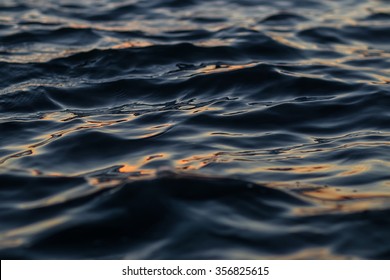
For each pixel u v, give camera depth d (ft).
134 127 26.63
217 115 27.78
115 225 19.03
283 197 20.59
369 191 21.20
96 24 41.19
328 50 36.32
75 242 18.53
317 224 19.16
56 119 27.86
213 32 38.91
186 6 45.09
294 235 18.63
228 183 20.89
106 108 29.32
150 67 33.60
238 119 27.37
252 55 35.17
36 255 18.11
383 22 40.86
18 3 45.47
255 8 44.37
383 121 27.22
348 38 38.40
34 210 20.18
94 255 18.01
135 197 19.98
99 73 32.96
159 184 20.44
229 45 36.14
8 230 19.26
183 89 30.91
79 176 22.29
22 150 24.75
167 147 24.64
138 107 29.19
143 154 24.06
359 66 33.86
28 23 40.86
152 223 19.01
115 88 31.24
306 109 28.35
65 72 33.06
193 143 25.02
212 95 30.37
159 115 27.91
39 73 32.89
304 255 17.83
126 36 38.50
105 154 24.22
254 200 20.25
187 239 18.34
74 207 20.10
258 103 29.17
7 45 37.01
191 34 38.60
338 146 24.94
